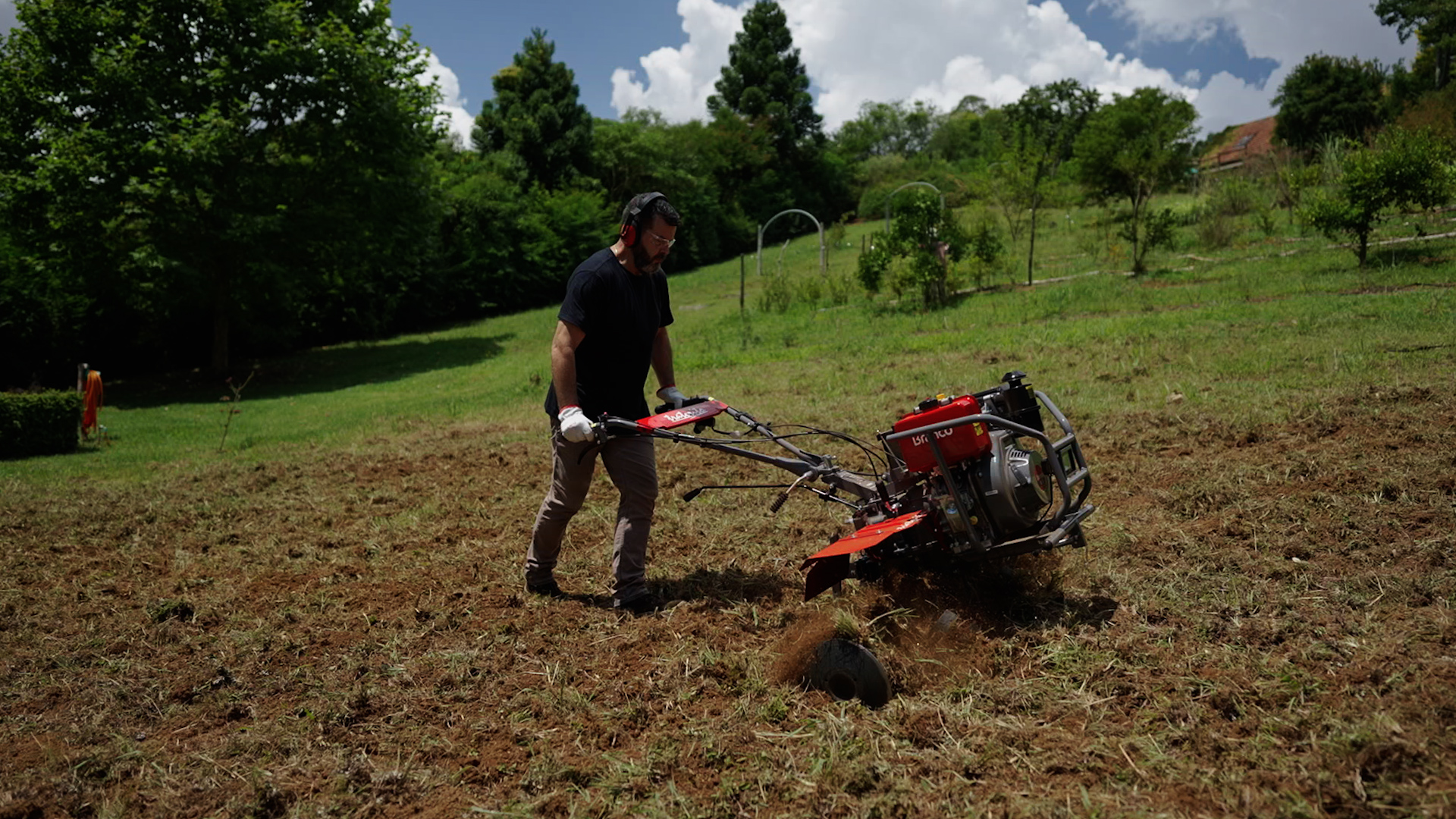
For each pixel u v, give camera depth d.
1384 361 8.34
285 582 5.60
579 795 3.07
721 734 3.34
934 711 3.31
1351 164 15.16
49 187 19.81
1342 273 15.01
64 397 13.30
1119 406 8.07
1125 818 2.58
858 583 4.43
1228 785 2.70
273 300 24.73
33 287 23.08
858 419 8.91
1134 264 19.70
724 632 4.29
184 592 5.53
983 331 14.73
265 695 4.01
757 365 14.70
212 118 20.50
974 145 100.75
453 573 5.53
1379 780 2.60
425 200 25.02
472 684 3.97
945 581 4.18
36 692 4.16
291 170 22.81
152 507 8.02
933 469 3.81
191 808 3.17
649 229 4.47
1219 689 3.21
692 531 5.91
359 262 24.98
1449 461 5.39
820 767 3.05
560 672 4.01
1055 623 3.97
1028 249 28.44
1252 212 26.38
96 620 5.04
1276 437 6.54
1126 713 3.24
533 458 9.03
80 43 20.80
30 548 6.83
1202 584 4.22
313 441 12.20
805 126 79.19
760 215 67.69
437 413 13.97
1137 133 28.83
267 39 22.00
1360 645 3.44
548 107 48.72
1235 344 10.30
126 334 25.47
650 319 4.70
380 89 23.31
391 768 3.31
